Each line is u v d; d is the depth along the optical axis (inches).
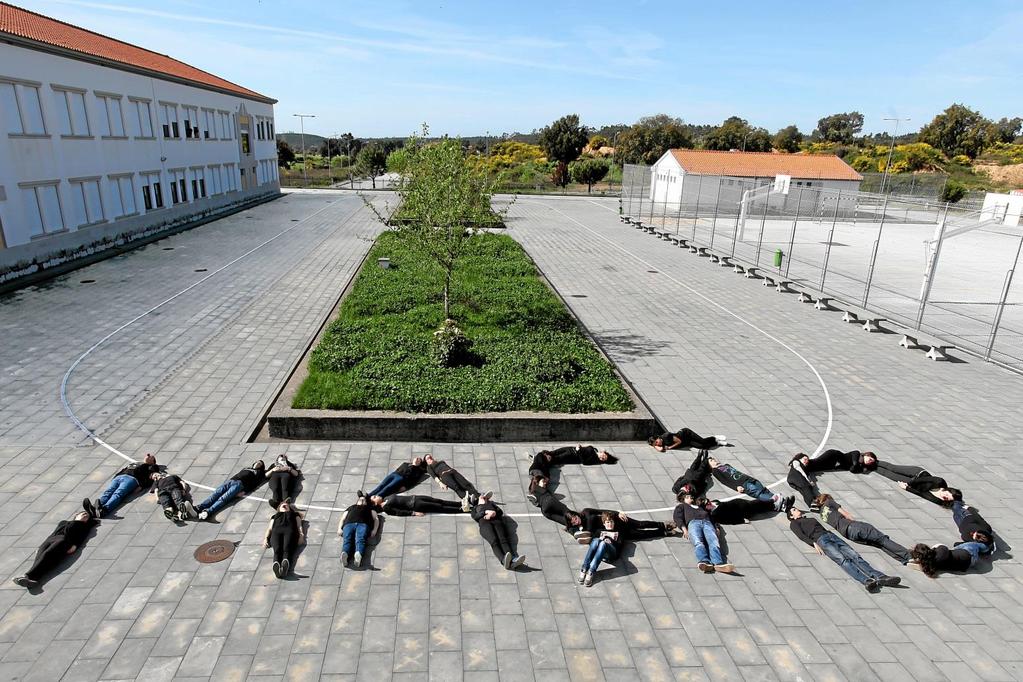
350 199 1849.2
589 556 278.8
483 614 251.0
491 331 559.5
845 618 255.4
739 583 274.7
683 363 540.7
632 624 248.7
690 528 300.0
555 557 287.9
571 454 366.9
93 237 949.8
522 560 277.3
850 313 681.6
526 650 233.5
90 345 544.4
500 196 2201.0
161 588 258.8
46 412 413.7
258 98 1786.4
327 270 865.5
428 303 656.4
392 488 328.2
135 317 628.7
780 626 249.9
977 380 516.4
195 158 1363.2
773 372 524.1
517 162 3284.9
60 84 878.4
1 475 336.8
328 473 349.1
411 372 445.1
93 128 962.7
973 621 255.9
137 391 450.0
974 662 234.7
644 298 768.3
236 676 217.0
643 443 398.9
